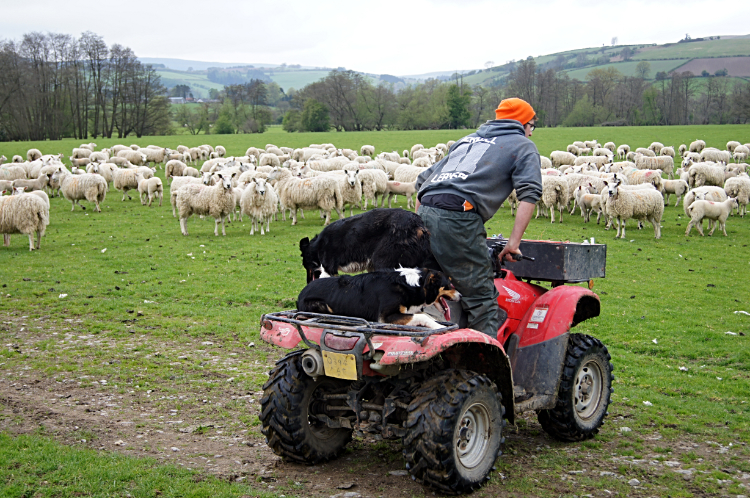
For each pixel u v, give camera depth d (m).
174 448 4.89
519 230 4.57
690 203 22.36
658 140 63.53
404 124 124.56
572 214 25.62
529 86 124.44
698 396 7.05
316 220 23.05
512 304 5.23
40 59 97.56
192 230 20.73
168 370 7.25
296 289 12.34
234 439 5.18
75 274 13.42
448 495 4.09
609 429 5.76
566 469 4.69
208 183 25.91
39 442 4.79
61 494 3.90
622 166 32.97
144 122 103.94
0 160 47.00
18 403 5.91
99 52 100.81
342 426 4.55
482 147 4.66
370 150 56.62
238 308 10.78
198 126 118.44
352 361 3.85
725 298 12.19
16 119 90.44
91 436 5.05
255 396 6.37
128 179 30.20
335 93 125.69
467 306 4.65
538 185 4.54
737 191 24.56
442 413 3.92
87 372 7.07
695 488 4.36
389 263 5.10
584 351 5.27
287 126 126.44
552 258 5.56
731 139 62.38
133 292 11.83
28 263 14.72
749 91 105.44
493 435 4.34
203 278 13.24
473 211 4.50
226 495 3.95
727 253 17.11
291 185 21.55
